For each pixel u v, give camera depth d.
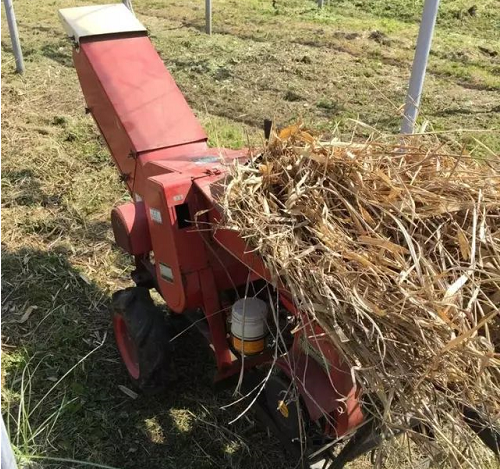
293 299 2.04
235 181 2.35
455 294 1.90
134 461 2.97
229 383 2.79
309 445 2.40
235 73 7.62
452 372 1.80
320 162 2.33
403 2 12.12
